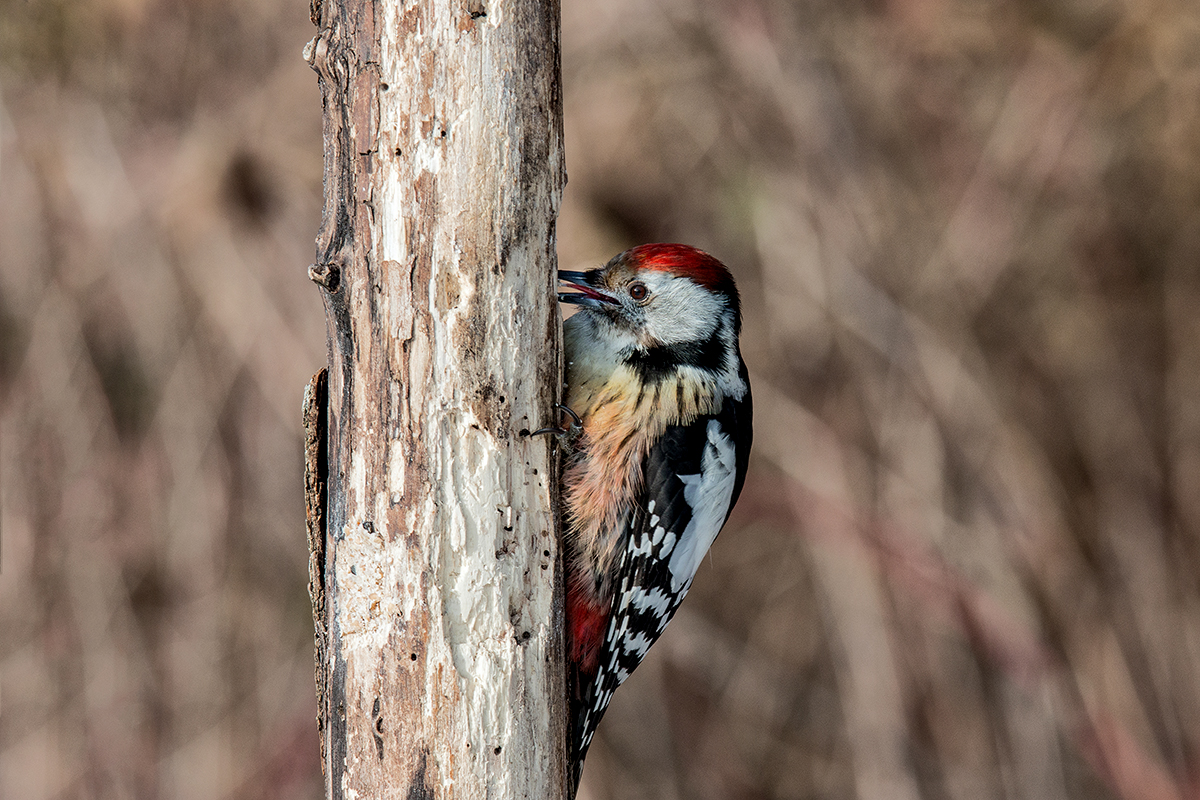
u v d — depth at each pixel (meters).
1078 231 14.45
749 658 13.71
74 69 12.54
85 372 12.02
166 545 12.03
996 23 13.98
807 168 12.98
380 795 4.95
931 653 12.43
